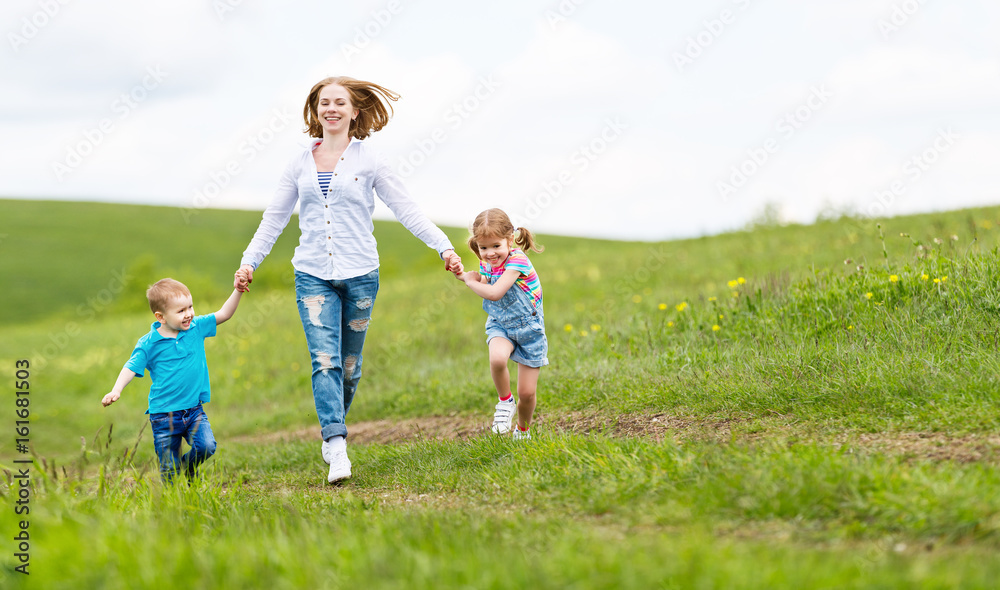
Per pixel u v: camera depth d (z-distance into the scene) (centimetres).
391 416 1537
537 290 927
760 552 434
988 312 970
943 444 633
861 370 849
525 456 776
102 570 462
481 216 913
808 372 901
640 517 555
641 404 991
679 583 396
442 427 1284
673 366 1129
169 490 723
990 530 456
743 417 840
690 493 575
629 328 1584
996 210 3033
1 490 684
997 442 611
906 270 1168
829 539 483
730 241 4297
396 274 8562
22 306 7675
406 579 427
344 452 884
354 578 432
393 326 3014
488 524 548
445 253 944
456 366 1839
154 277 8150
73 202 13362
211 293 7269
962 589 377
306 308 927
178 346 884
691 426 859
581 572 414
